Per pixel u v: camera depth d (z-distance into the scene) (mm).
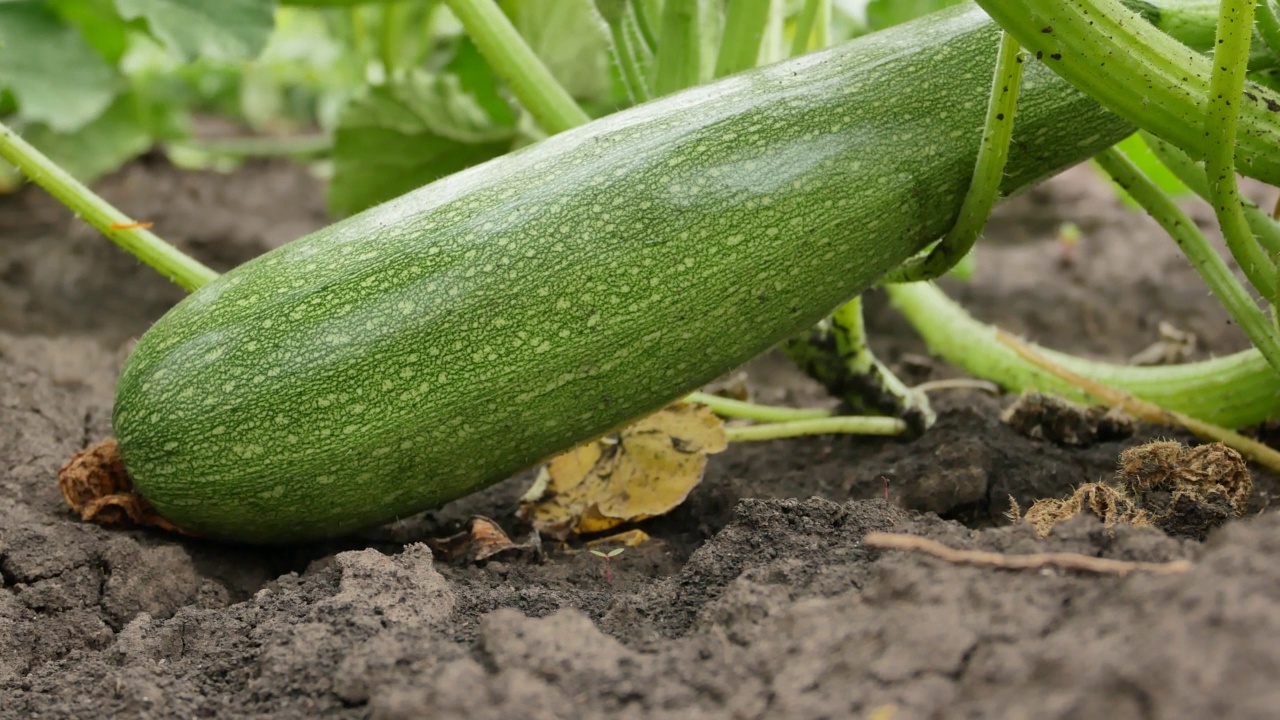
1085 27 693
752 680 641
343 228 742
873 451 842
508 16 986
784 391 952
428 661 659
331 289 730
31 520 775
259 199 1423
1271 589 617
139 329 1027
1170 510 724
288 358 728
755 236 730
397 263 730
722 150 734
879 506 727
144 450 739
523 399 729
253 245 1224
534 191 733
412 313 726
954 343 910
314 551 774
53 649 721
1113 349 1017
